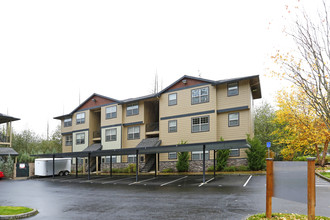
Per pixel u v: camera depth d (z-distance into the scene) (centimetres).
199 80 2720
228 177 2045
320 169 2288
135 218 888
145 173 2808
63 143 4038
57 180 2530
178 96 2844
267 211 792
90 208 1086
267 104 3744
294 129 2255
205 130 2609
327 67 623
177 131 2792
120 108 3322
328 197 1190
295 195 719
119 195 1414
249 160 2325
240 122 2486
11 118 3447
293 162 734
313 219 675
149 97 2983
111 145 3338
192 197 1260
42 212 1041
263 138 3462
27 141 4853
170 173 2638
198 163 2627
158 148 1992
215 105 2583
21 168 2998
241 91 2500
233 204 1067
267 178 800
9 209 1052
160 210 995
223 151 2483
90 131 3641
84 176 2869
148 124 3141
